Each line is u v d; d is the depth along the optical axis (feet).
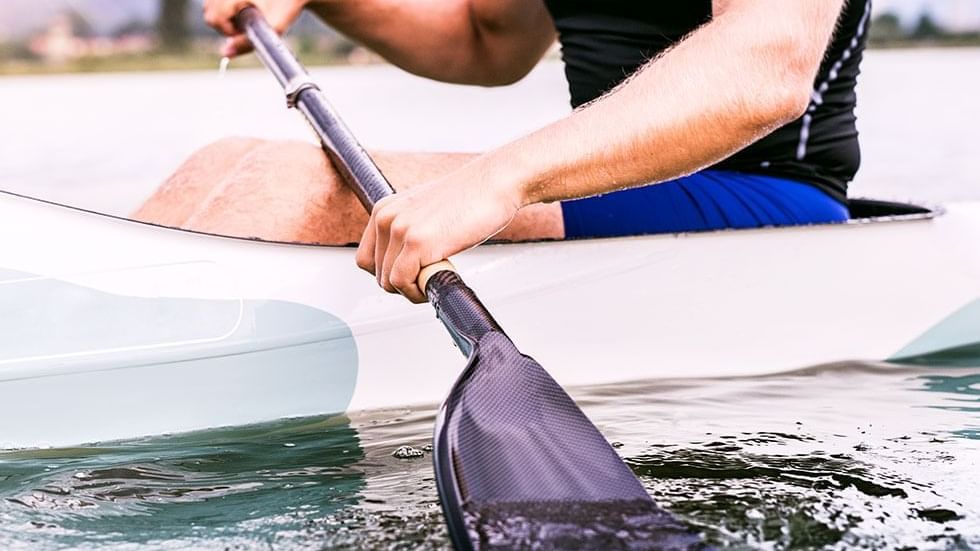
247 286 4.13
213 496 3.38
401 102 14.29
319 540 3.02
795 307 4.66
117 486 3.47
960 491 3.27
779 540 2.91
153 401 3.98
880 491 3.27
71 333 3.92
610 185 3.70
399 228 3.64
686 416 4.08
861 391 4.38
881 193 9.03
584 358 4.43
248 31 5.50
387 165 5.12
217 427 4.04
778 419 4.03
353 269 4.28
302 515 3.21
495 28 6.20
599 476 3.13
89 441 3.90
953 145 11.14
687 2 5.15
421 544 2.99
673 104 3.60
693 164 3.70
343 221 4.75
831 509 3.13
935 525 3.01
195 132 12.46
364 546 2.98
